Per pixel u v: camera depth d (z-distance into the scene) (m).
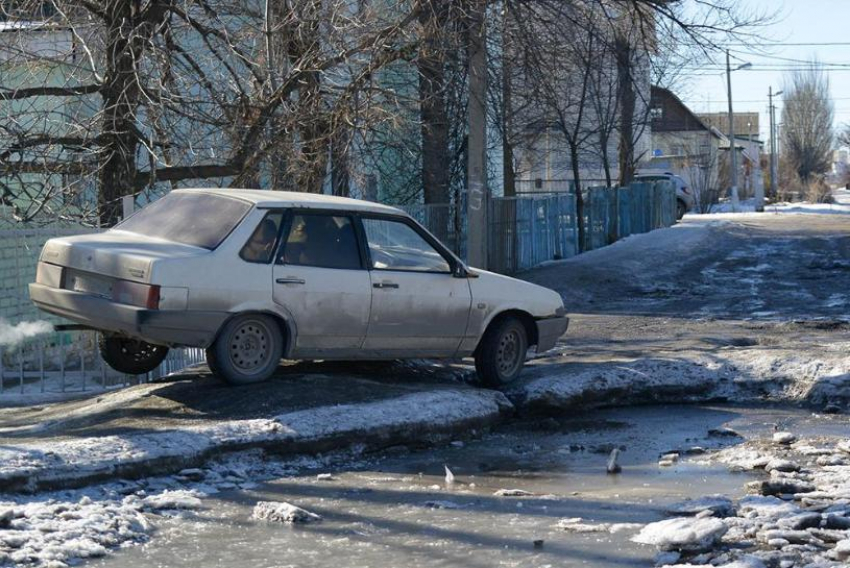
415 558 5.52
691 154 73.00
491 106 19.91
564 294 21.56
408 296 9.56
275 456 7.85
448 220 22.11
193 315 8.36
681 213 51.22
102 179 14.04
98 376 11.58
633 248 29.66
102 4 14.26
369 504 6.71
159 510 6.43
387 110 17.16
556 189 46.75
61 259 8.87
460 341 10.01
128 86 13.55
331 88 15.34
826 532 5.79
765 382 10.84
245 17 16.70
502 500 6.83
